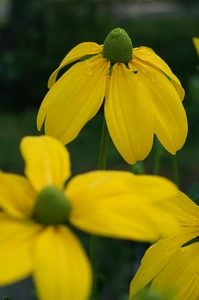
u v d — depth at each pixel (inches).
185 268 18.9
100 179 15.1
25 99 107.8
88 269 13.3
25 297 53.4
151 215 14.1
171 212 19.4
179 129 20.5
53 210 14.4
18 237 14.0
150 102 20.4
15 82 107.0
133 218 14.1
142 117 20.1
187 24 118.8
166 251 19.0
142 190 14.7
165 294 13.4
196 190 22.9
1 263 13.2
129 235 13.8
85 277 13.1
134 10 126.6
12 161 83.3
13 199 14.7
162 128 20.3
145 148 19.9
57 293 12.9
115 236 14.0
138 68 21.3
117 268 49.8
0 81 107.3
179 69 106.6
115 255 49.6
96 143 86.4
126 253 49.5
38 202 14.5
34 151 15.4
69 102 20.5
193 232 19.3
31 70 107.7
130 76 20.7
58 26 112.7
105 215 14.2
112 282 49.6
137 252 49.1
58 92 20.6
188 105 86.7
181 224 19.4
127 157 19.8
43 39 111.5
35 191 14.9
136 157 19.8
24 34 111.5
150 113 20.1
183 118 20.6
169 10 127.1
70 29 112.9
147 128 20.0
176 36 113.6
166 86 20.9
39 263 13.2
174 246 19.1
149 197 14.5
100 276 16.3
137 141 19.8
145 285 18.6
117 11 123.1
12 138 91.0
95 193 14.8
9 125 96.8
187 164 79.0
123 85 20.7
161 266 18.8
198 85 71.3
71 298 12.9
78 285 13.0
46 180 15.0
